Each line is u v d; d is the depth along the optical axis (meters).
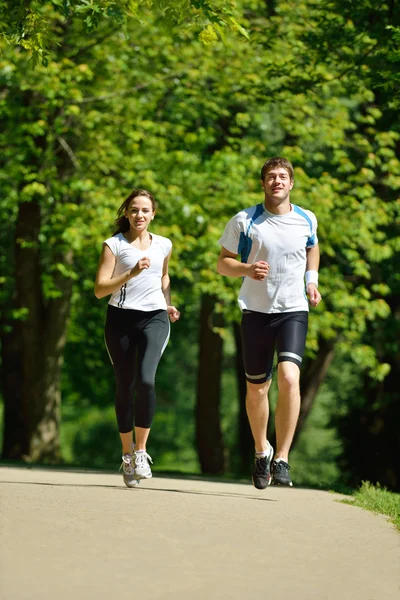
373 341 43.91
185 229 36.03
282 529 11.33
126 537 10.05
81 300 46.56
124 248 15.09
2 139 35.53
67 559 8.81
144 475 15.12
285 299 14.23
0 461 30.20
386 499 15.38
